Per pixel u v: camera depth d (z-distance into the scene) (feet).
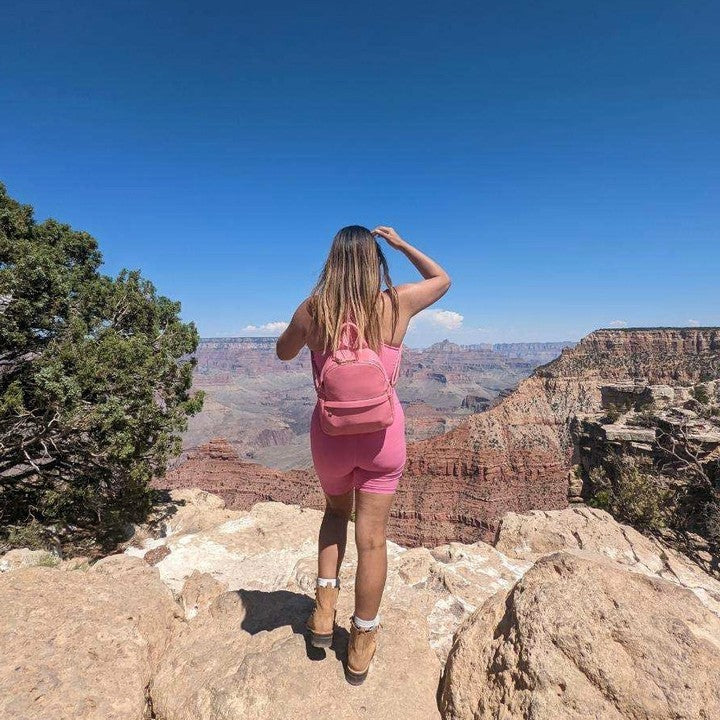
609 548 29.32
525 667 8.64
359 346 8.03
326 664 9.70
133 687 9.50
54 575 12.62
